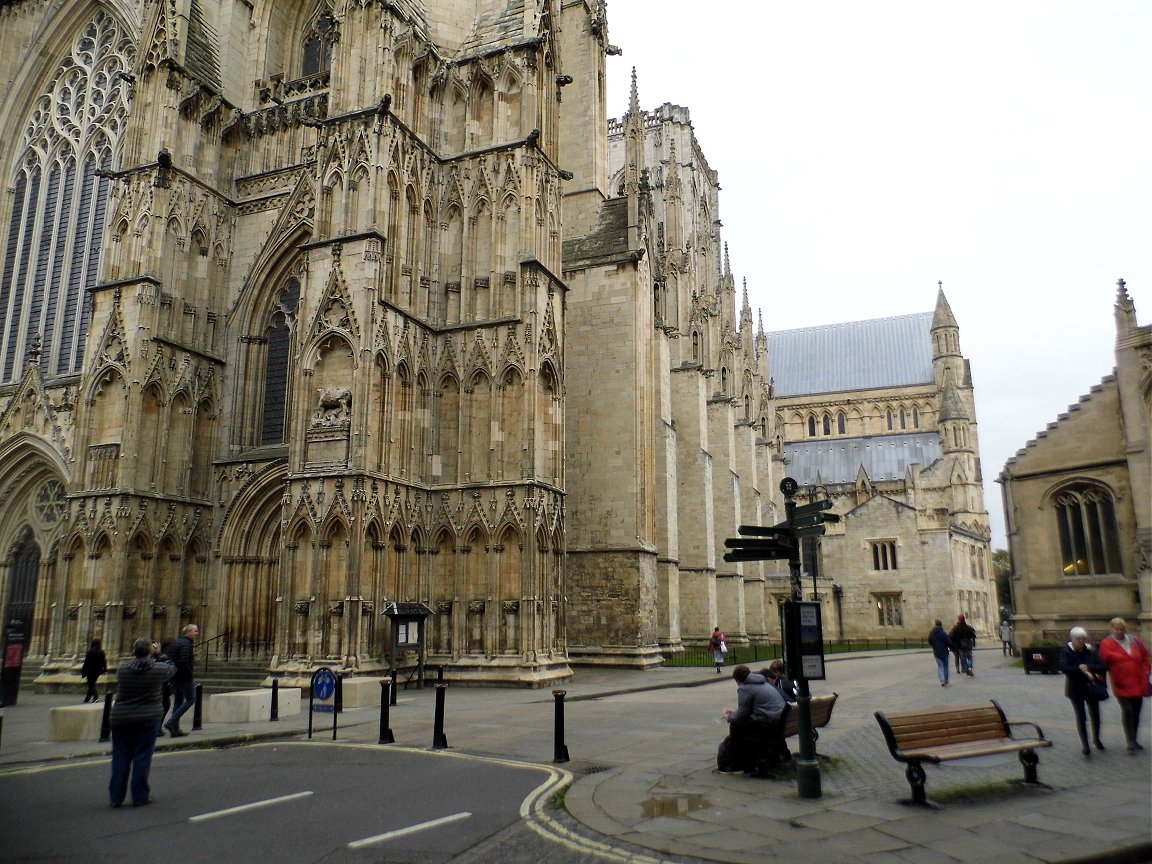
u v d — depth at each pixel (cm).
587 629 4538
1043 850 1087
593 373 4825
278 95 4631
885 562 9062
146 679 1448
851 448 12512
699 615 6188
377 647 3281
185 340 4112
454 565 3588
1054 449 4419
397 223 3631
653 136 9894
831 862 1050
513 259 3788
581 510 4684
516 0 4144
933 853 1083
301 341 3506
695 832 1200
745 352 10369
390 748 1967
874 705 2717
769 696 1619
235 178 4469
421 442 3688
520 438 3594
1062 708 2539
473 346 3738
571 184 5247
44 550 4416
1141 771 1605
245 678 3566
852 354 13388
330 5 4775
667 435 5578
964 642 3975
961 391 12338
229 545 4038
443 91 4056
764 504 9562
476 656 3484
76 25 5188
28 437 4438
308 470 3375
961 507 11038
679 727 2256
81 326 4684
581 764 1745
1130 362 4091
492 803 1405
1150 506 3969
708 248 10556
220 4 4669
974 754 1378
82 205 4903
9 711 2959
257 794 1498
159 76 4216
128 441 3822
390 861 1096
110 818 1334
